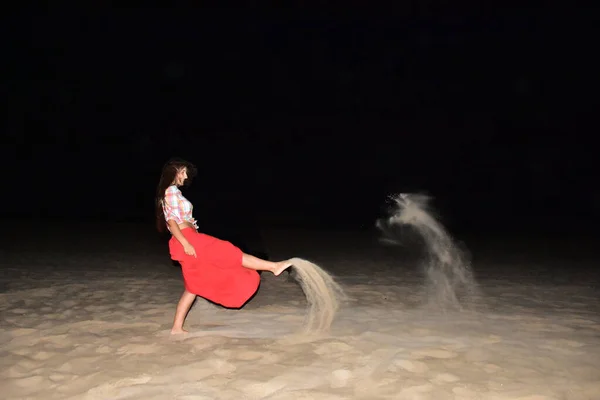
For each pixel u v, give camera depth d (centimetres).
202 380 384
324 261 977
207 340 476
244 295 485
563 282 786
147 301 640
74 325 528
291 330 514
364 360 427
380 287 734
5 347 462
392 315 577
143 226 1554
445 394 362
